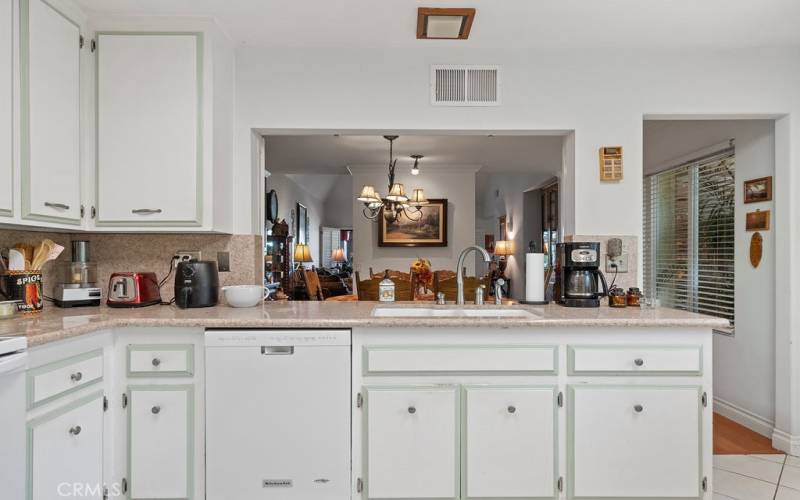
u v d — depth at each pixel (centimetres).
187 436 196
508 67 266
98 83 229
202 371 199
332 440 196
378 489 195
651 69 264
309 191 1134
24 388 148
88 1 215
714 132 339
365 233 678
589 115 265
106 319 194
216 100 237
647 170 423
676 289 392
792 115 263
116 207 229
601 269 263
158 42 230
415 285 425
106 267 260
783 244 275
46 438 158
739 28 238
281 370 196
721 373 344
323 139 500
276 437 196
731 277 332
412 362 196
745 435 301
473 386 197
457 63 266
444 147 538
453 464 196
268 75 263
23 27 188
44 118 199
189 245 262
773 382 292
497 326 196
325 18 231
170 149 230
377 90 265
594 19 229
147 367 197
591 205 264
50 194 203
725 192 337
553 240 776
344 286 829
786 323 274
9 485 143
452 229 680
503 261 973
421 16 223
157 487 196
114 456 197
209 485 196
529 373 198
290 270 760
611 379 199
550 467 196
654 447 197
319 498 196
